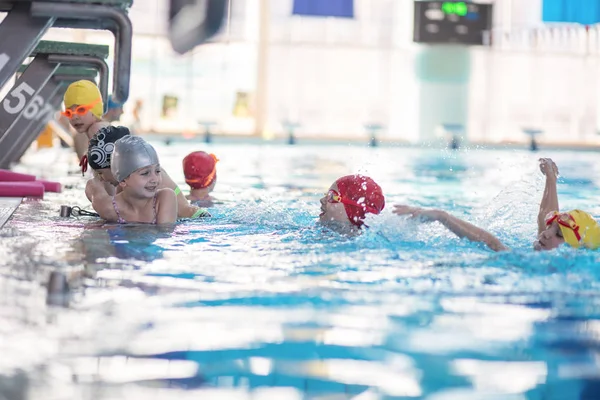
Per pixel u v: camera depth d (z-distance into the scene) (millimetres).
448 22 19531
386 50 22469
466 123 20562
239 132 21234
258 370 2012
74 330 2260
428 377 1997
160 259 3402
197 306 2590
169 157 12805
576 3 20109
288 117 22469
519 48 21891
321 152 15570
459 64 20344
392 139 20500
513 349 2223
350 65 22484
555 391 1910
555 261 3547
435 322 2482
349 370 2031
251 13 22391
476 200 7363
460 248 3846
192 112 22141
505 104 22078
